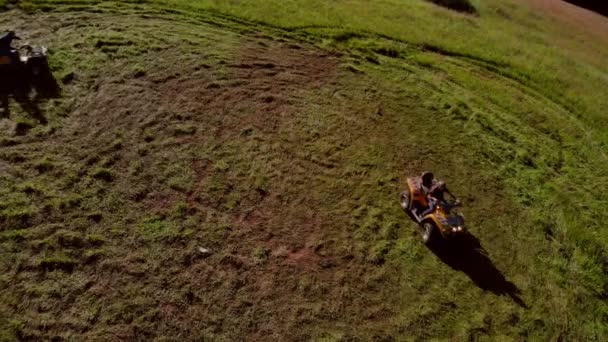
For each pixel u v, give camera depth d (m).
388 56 17.47
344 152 11.88
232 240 8.86
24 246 8.02
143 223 8.83
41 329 6.98
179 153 10.56
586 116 17.06
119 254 8.20
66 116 10.91
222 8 17.38
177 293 7.80
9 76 11.64
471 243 10.05
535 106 16.70
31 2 15.07
